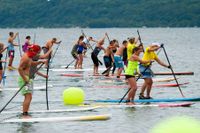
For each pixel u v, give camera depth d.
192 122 23.31
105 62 60.84
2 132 31.00
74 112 36.88
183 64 83.44
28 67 33.78
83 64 83.19
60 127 32.22
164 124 23.39
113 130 31.34
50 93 46.91
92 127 32.16
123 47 58.00
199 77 61.12
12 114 35.97
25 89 34.34
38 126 32.53
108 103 40.19
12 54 69.81
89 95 45.19
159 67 76.38
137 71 42.94
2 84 53.25
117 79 57.69
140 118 34.50
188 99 41.34
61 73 65.81
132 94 39.72
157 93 46.22
